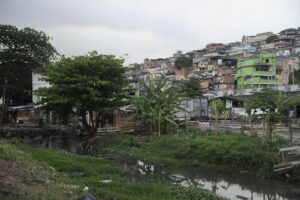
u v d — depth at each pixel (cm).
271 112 2505
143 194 1487
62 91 3878
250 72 6988
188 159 2605
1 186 1097
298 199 1711
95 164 2178
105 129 4281
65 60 4025
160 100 3509
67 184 1412
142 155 2842
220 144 2498
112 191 1448
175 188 1623
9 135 4131
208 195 1564
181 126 3753
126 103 4012
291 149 2075
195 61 10525
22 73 5884
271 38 10850
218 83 7662
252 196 1767
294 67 7575
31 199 1055
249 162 2239
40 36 6112
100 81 3769
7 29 5803
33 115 5744
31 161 1639
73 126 4712
